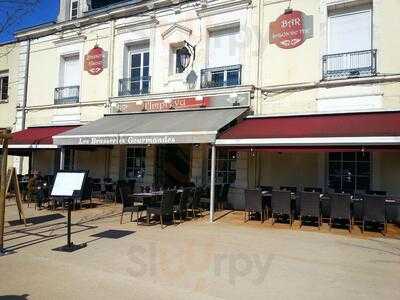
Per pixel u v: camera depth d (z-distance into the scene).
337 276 6.20
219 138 11.12
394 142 9.03
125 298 5.14
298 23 12.84
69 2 19.23
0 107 20.98
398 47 11.32
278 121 11.97
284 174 12.99
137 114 15.68
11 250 7.60
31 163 19.66
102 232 9.46
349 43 12.27
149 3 15.92
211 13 14.55
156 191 12.21
